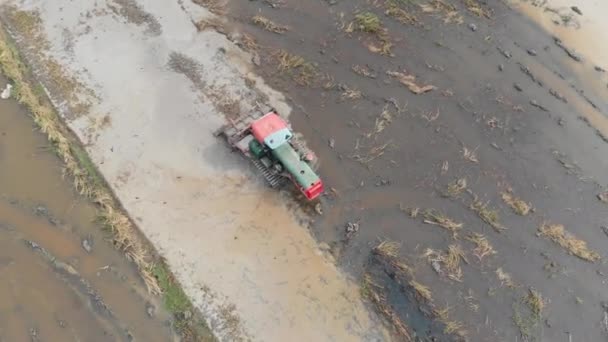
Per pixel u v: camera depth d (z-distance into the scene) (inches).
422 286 584.4
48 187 637.9
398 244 610.9
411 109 702.5
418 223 625.9
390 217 629.0
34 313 571.2
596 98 726.5
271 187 639.8
